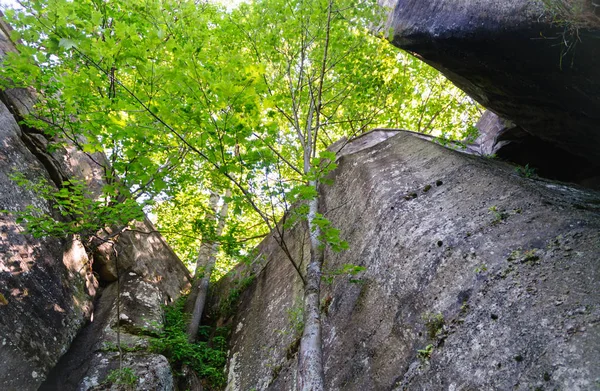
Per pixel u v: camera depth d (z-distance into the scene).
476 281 3.36
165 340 7.36
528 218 3.59
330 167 4.21
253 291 8.95
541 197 3.80
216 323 9.13
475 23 4.52
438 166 5.70
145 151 5.01
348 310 4.97
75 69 6.49
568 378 2.20
